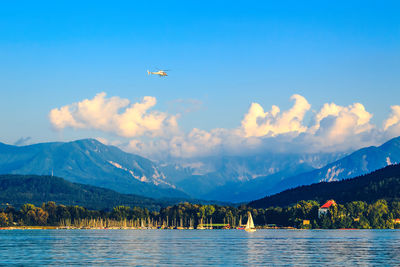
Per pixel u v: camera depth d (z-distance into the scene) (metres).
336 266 199.62
